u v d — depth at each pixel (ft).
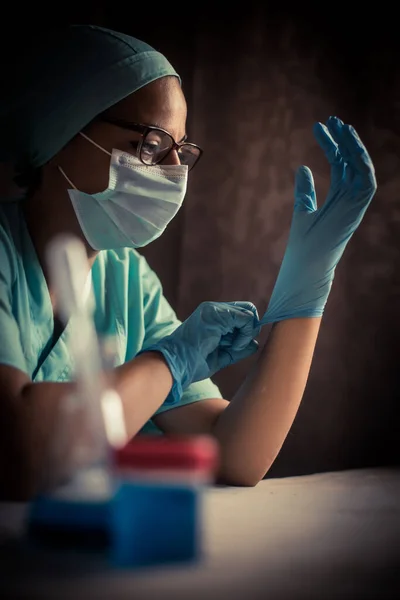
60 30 5.28
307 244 5.21
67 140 5.10
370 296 8.45
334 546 3.17
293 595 2.44
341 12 8.41
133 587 2.43
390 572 2.79
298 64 8.32
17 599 2.31
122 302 5.68
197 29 7.97
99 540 2.87
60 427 3.64
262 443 5.02
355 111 8.43
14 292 4.90
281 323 5.21
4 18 7.08
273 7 8.26
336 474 5.51
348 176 5.16
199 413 5.45
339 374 8.37
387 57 8.45
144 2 7.75
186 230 8.02
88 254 5.41
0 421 3.96
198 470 2.63
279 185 8.27
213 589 2.44
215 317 4.95
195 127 8.00
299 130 8.32
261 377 5.14
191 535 2.69
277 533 3.36
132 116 5.15
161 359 4.62
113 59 5.15
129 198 5.19
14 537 3.09
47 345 5.10
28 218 5.26
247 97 8.17
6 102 5.14
